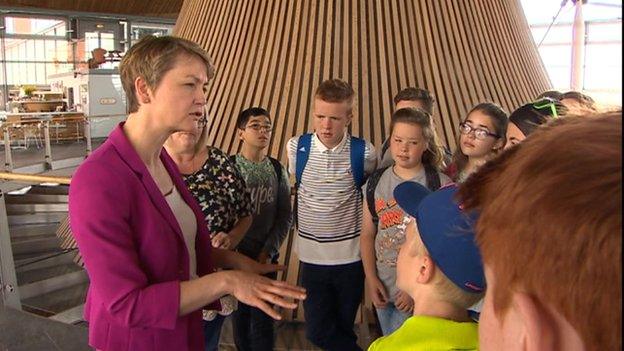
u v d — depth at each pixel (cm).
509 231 50
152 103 160
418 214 102
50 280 607
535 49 580
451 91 453
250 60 466
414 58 452
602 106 63
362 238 273
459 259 92
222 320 258
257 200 296
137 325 150
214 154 251
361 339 376
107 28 2027
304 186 295
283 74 453
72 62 1995
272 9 462
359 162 288
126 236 152
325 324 293
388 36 450
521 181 49
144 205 158
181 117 161
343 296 294
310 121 442
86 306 178
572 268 45
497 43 496
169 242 163
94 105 1619
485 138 248
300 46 451
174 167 186
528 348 48
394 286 259
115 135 161
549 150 48
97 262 148
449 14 461
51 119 1341
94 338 168
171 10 1769
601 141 46
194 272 185
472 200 60
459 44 462
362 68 447
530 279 48
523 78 521
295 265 405
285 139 443
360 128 439
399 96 324
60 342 314
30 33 1992
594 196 44
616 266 43
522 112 186
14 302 377
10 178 373
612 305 43
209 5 513
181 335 168
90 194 149
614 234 43
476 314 124
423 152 261
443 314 104
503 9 514
